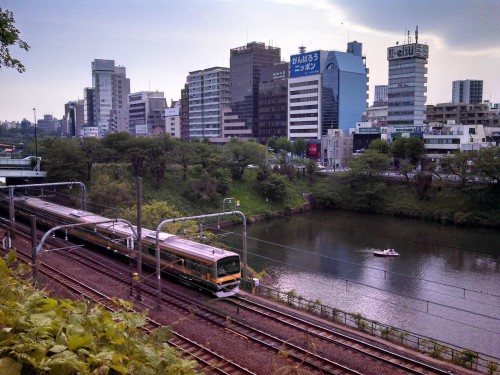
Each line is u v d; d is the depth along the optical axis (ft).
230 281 114.01
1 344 21.83
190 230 162.71
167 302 104.78
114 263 134.31
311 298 141.79
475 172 266.36
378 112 510.58
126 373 22.88
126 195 213.46
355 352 82.94
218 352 78.89
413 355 84.38
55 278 111.24
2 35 78.79
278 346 82.99
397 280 163.22
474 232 240.94
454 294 149.18
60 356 21.49
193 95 569.23
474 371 81.56
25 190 245.65
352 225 262.26
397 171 361.10
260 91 508.94
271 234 241.14
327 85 451.12
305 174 342.64
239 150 304.91
